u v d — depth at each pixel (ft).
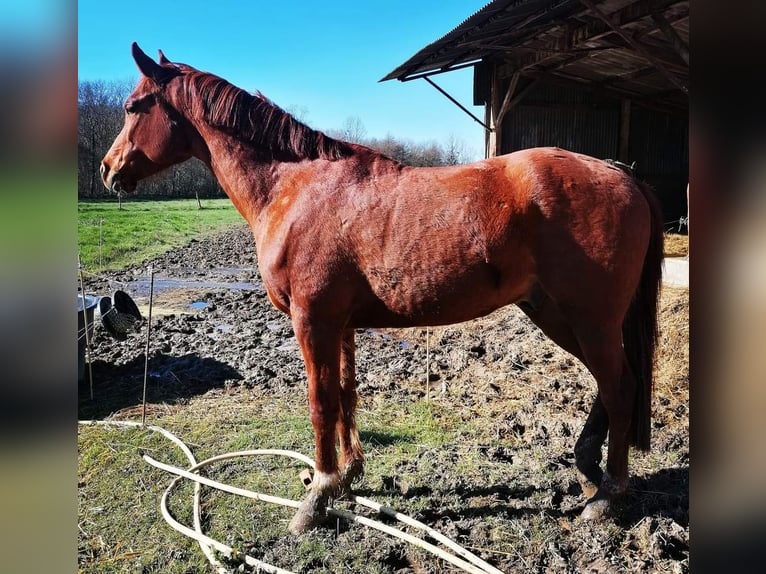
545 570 8.07
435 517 9.42
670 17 24.08
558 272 8.08
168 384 16.48
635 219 8.07
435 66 35.76
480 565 7.92
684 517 8.99
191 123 9.75
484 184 8.15
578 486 10.16
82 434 12.97
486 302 8.46
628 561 8.13
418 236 8.14
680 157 43.27
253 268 39.68
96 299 19.10
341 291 8.58
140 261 42.55
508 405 14.17
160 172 10.80
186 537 9.04
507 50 32.14
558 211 7.95
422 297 8.33
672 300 18.57
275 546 8.73
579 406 13.70
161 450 12.13
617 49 29.86
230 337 21.57
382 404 14.53
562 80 38.99
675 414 12.89
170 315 24.99
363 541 8.76
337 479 9.19
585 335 8.28
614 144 41.81
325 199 8.55
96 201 81.10
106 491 10.50
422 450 11.87
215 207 91.15
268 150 9.21
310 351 8.74
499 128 38.32
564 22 27.43
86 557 8.57
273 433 12.88
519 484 10.33
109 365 18.02
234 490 10.20
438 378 16.52
